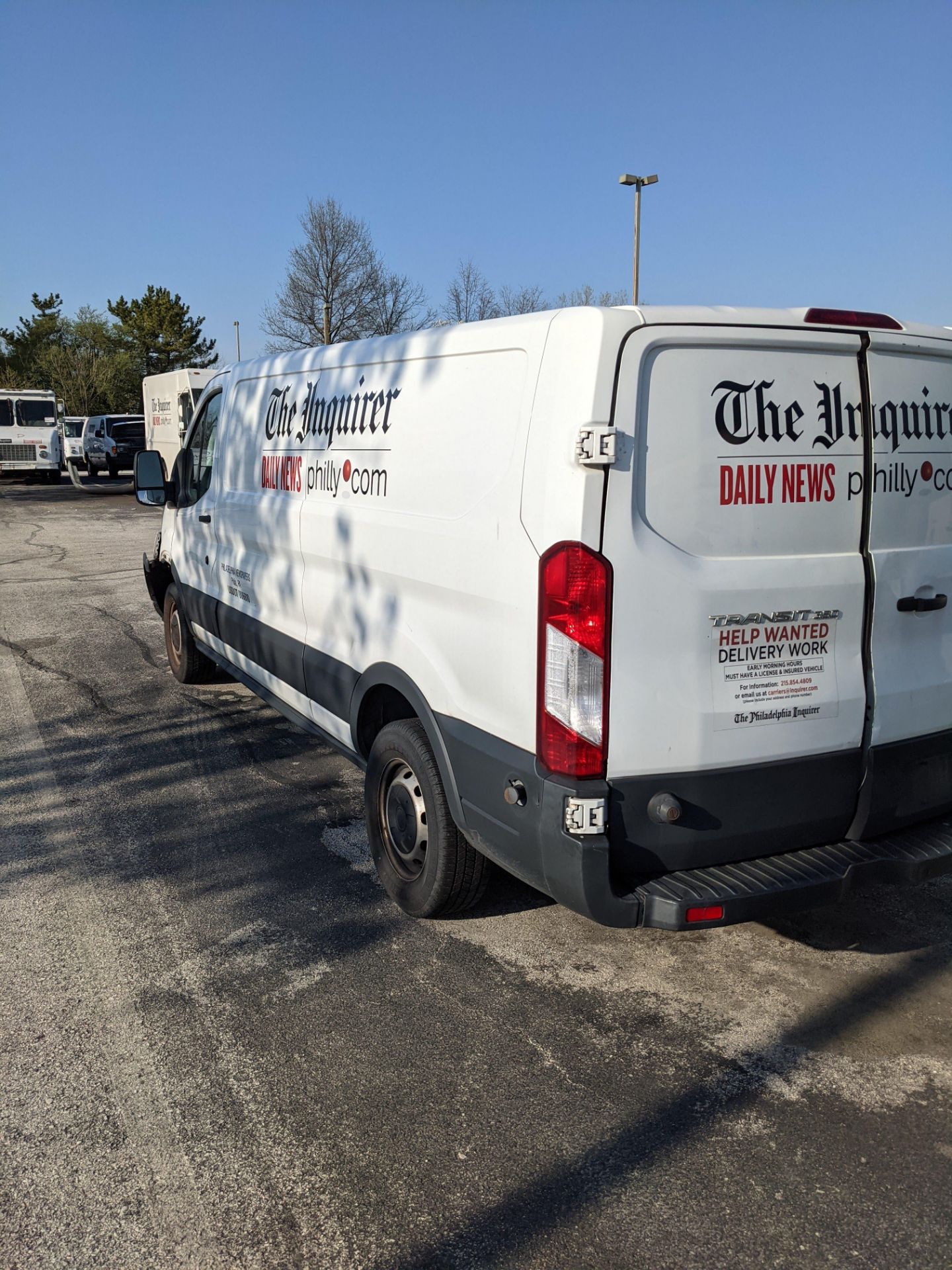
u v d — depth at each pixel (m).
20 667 8.08
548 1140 2.67
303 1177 2.54
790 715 3.07
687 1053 3.05
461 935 3.79
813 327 2.98
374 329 40.56
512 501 3.01
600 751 2.85
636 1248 2.31
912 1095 2.86
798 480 3.02
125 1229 2.37
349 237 39.53
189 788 5.39
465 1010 3.29
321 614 4.52
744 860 3.10
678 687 2.91
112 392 62.50
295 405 4.76
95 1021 3.22
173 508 7.16
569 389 2.80
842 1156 2.60
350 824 4.89
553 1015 3.27
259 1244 2.33
